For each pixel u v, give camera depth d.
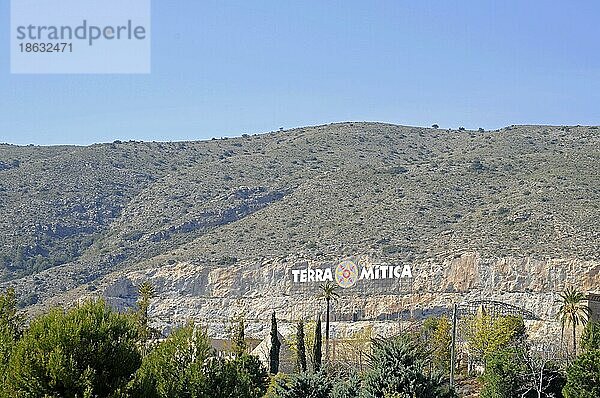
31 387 33.06
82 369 33.69
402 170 163.88
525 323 106.25
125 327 35.88
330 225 140.25
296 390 44.69
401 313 119.25
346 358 82.19
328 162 181.12
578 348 91.12
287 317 122.88
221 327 124.06
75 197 166.12
